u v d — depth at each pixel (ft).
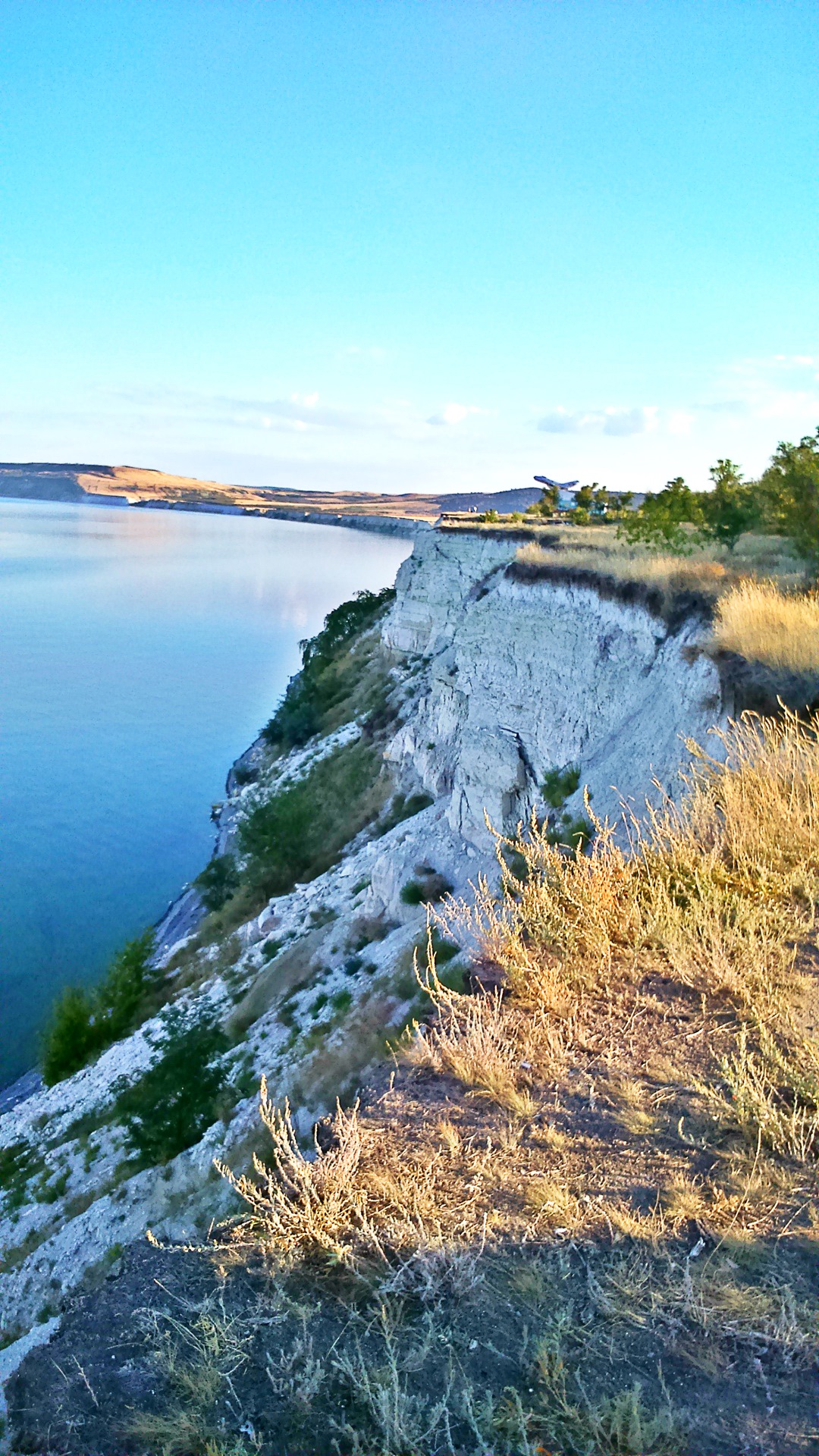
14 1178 63.57
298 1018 58.95
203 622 480.23
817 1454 9.91
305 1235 14.67
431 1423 10.76
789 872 23.70
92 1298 14.92
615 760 46.03
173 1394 12.34
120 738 257.55
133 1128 56.59
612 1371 11.41
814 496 56.24
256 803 144.36
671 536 72.79
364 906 72.08
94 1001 93.61
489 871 62.08
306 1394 11.76
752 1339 11.56
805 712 32.60
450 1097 18.10
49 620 470.80
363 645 186.91
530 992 20.88
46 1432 12.14
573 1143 15.90
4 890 153.79
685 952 20.89
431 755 100.53
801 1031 17.56
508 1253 13.66
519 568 84.53
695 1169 14.76
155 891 156.66
